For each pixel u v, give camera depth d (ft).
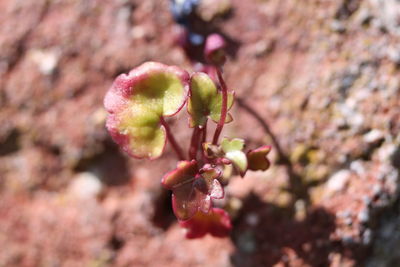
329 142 0.33
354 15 0.35
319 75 0.34
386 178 0.33
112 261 0.35
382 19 0.35
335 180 0.33
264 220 0.34
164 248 0.35
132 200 0.35
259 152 0.29
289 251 0.33
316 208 0.33
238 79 0.35
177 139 0.35
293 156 0.34
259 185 0.34
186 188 0.27
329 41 0.35
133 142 0.28
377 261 0.33
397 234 0.33
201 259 0.34
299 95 0.34
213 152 0.28
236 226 0.34
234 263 0.34
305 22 0.35
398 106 0.33
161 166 0.35
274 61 0.35
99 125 0.35
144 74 0.28
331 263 0.32
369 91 0.34
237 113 0.35
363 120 0.33
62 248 0.35
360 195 0.33
